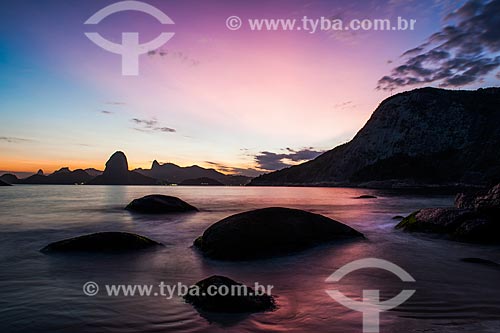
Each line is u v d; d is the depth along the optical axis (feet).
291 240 30.14
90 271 22.67
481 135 336.49
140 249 29.58
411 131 382.83
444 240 35.37
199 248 30.40
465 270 23.13
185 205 71.72
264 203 110.73
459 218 36.88
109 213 66.90
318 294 17.76
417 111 396.16
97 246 28.86
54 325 13.64
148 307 15.65
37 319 14.23
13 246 31.86
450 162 331.16
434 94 407.03
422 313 14.83
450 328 13.17
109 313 14.92
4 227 46.29
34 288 18.75
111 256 27.27
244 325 13.56
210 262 25.85
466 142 341.82
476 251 29.94
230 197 161.89
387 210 80.64
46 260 25.73
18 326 13.51
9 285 19.33
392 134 399.85
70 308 15.55
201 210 77.05
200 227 47.03
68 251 28.37
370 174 380.78
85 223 51.29
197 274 22.25
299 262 25.85
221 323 13.78
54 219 56.49
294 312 14.98
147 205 68.95
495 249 30.68
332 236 33.73
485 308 15.49
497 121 339.36
